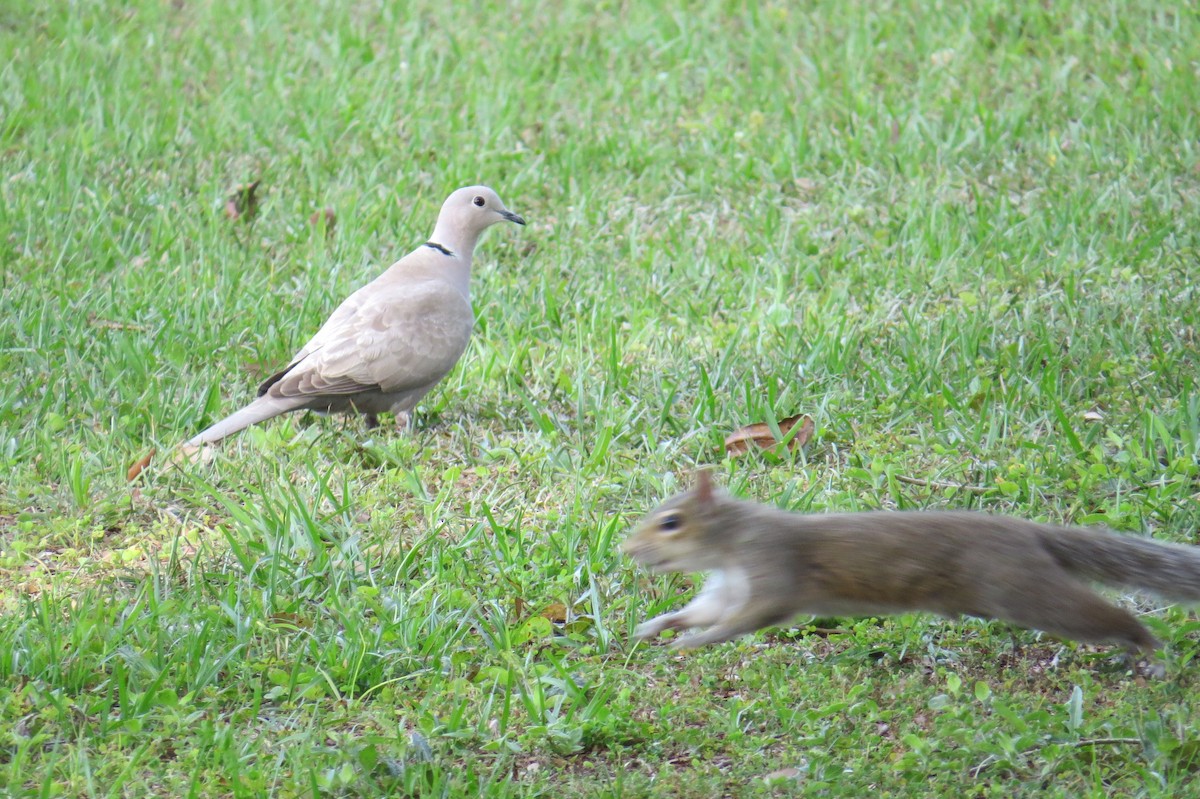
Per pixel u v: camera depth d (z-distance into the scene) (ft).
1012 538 22.76
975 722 23.84
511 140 57.31
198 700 25.23
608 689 25.00
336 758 23.30
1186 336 39.04
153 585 27.73
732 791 22.81
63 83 61.77
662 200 51.83
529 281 46.24
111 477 33.83
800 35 66.74
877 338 41.01
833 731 23.77
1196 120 54.13
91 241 47.80
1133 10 65.21
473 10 72.38
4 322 41.50
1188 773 22.33
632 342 41.06
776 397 37.22
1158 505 30.35
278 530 30.25
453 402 38.91
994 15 65.36
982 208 48.37
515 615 28.07
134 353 39.37
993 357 39.14
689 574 29.35
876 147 53.88
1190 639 25.89
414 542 30.89
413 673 26.05
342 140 57.52
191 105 61.05
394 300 36.70
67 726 24.25
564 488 33.40
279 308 43.52
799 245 47.67
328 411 37.09
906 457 33.83
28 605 27.30
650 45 66.39
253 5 72.18
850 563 22.74
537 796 22.63
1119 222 47.03
